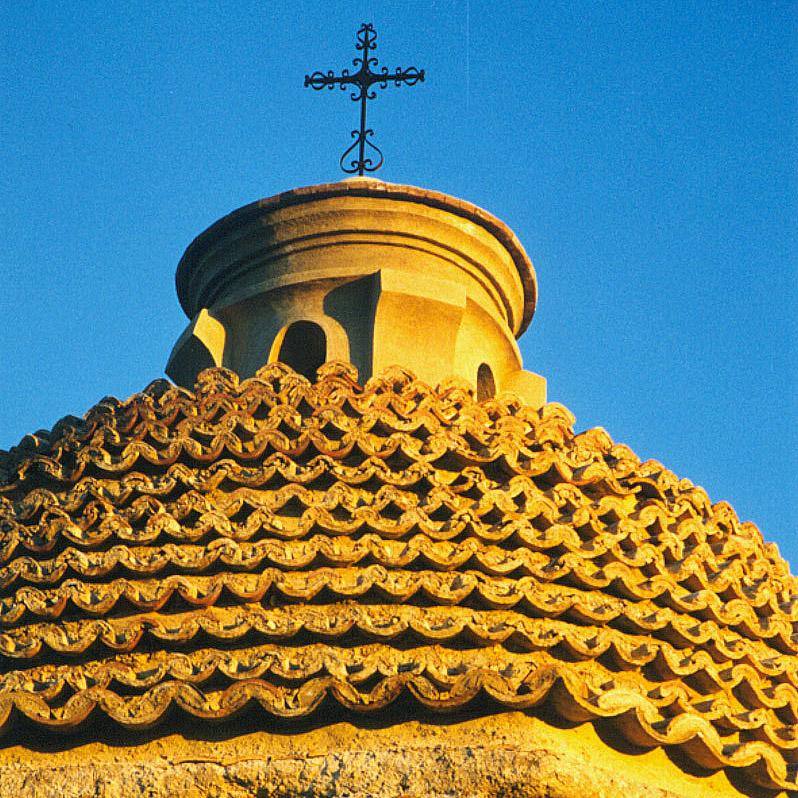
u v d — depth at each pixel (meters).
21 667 15.64
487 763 14.30
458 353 19.47
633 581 16.58
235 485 17.02
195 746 14.64
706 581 17.22
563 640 15.55
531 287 20.77
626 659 15.70
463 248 19.86
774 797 15.45
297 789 14.37
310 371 20.09
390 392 17.88
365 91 20.98
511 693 14.48
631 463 18.08
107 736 14.74
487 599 15.75
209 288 20.31
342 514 16.53
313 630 15.36
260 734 14.66
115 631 15.66
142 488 17.02
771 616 17.50
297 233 19.73
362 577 15.80
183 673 14.98
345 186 19.62
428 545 16.11
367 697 14.59
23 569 16.36
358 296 19.52
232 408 17.73
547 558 16.50
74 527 16.69
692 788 15.08
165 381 18.44
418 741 14.48
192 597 15.75
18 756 14.73
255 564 15.99
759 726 15.80
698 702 15.88
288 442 17.28
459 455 17.17
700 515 18.30
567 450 17.92
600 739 14.75
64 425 18.45
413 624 15.37
